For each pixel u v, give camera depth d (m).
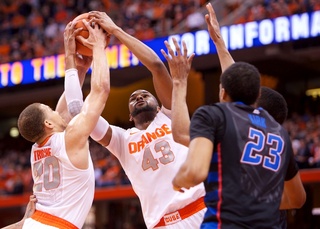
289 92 31.42
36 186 6.89
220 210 5.14
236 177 5.15
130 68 28.00
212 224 5.16
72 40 7.19
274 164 5.30
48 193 6.75
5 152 36.06
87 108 6.75
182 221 7.62
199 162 5.05
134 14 32.19
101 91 6.80
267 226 5.11
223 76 5.48
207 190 5.29
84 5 35.28
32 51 32.09
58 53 30.34
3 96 32.31
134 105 7.93
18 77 30.81
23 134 6.89
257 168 5.21
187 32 26.45
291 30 24.67
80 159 6.70
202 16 30.36
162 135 7.80
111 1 34.53
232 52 25.98
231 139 5.20
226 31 25.83
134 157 7.83
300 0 25.67
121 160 7.96
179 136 5.95
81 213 6.77
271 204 5.20
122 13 32.81
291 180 5.86
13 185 28.42
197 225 7.59
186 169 5.08
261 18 25.95
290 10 25.48
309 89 30.97
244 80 5.39
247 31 25.38
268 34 25.03
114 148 7.93
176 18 30.59
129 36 7.36
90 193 6.84
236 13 29.55
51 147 6.77
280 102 6.90
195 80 34.06
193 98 34.16
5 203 27.64
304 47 25.66
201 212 7.63
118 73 28.42
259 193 5.16
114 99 36.34
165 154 7.73
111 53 28.34
